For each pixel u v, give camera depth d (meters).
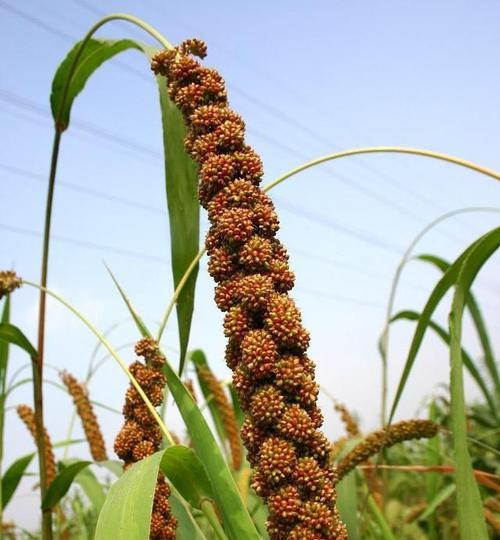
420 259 0.45
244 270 0.21
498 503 0.34
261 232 0.21
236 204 0.21
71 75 0.34
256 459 0.19
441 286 0.25
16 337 0.33
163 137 0.26
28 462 0.42
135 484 0.18
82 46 0.33
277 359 0.19
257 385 0.19
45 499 0.31
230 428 0.40
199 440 0.22
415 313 0.45
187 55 0.24
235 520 0.21
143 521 0.17
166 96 0.26
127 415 0.24
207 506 0.23
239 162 0.22
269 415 0.19
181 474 0.23
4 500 0.42
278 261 0.21
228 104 0.23
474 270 0.24
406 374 0.27
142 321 0.25
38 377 0.34
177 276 0.25
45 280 0.35
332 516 0.18
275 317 0.19
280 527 0.18
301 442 0.19
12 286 0.28
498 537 0.36
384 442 0.29
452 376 0.22
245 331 0.20
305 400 0.19
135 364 0.24
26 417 0.42
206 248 0.21
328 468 0.19
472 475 0.21
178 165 0.26
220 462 0.22
